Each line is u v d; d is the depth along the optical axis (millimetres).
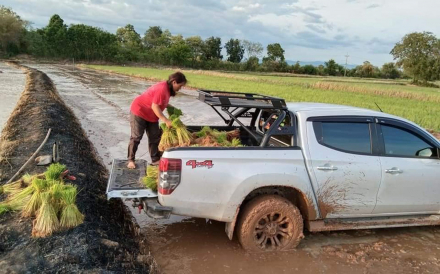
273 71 100750
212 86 31062
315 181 4152
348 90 36438
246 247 4141
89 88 26000
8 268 3170
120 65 84625
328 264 4086
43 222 3760
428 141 4668
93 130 11203
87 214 4340
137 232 4625
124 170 4918
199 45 113375
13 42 73812
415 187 4555
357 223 4418
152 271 3660
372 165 4336
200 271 3838
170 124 4562
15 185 4871
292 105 4879
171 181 3742
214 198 3867
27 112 11586
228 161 3865
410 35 70125
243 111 5504
